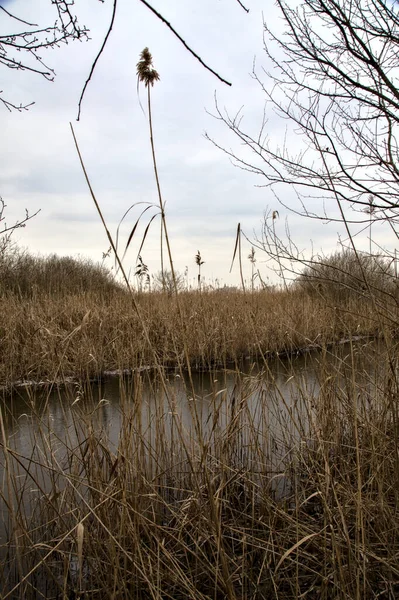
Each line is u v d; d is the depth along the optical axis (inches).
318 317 310.3
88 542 101.2
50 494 116.1
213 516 91.5
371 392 141.9
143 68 79.6
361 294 116.6
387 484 110.0
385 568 95.8
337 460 133.2
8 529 120.1
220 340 293.6
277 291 352.2
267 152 132.6
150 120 85.0
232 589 85.4
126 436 109.6
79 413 130.2
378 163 127.8
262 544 108.0
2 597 88.9
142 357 129.8
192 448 122.4
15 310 318.0
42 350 261.3
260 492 119.5
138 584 95.9
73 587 100.7
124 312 323.6
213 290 411.5
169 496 131.7
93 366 263.7
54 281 610.9
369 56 106.5
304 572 104.3
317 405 147.4
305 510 125.6
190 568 102.0
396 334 115.0
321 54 116.0
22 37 118.0
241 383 129.4
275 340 268.8
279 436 165.0
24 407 226.1
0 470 151.6
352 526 109.0
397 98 109.8
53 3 106.4
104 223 86.4
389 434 124.3
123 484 97.3
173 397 121.2
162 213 93.7
